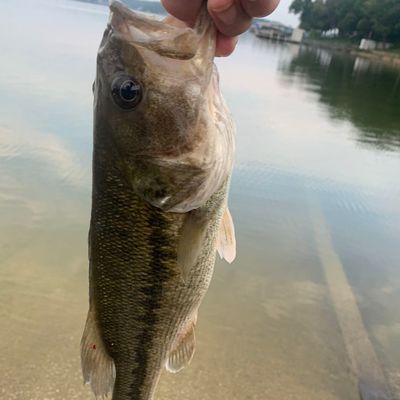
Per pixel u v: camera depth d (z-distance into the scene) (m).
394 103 2.44
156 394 0.43
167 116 0.20
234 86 2.12
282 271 0.64
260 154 1.10
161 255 0.22
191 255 0.21
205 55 0.19
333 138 1.42
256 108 1.69
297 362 0.48
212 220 0.22
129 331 0.24
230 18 0.17
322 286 0.61
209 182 0.21
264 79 2.59
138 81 0.20
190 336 0.25
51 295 0.54
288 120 1.56
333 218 0.82
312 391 0.45
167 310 0.23
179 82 0.20
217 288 0.59
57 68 1.73
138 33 0.20
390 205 0.91
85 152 0.93
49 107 1.19
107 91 0.20
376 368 0.49
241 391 0.44
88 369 0.25
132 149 0.20
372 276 0.66
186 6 0.19
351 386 0.46
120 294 0.23
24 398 0.42
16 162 0.86
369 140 1.47
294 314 0.55
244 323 0.53
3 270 0.57
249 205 0.81
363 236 0.77
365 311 0.58
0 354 0.46
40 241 0.64
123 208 0.21
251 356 0.48
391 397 0.45
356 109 2.07
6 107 1.15
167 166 0.20
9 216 0.69
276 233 0.73
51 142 0.96
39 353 0.46
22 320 0.50
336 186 0.97
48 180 0.81
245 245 0.69
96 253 0.23
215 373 0.46
